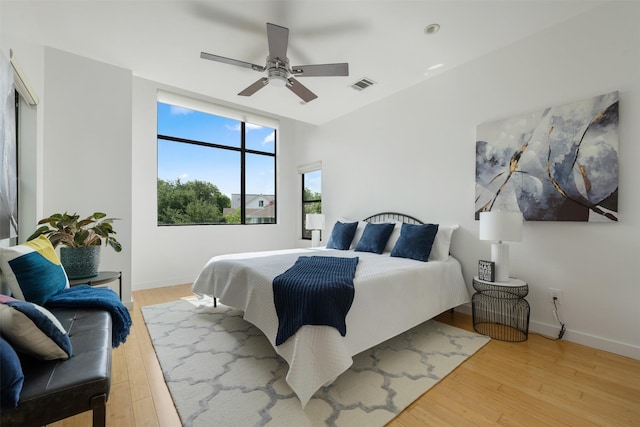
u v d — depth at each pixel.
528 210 2.36
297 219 5.46
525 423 1.33
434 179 3.11
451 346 2.11
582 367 1.81
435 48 2.58
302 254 3.08
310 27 2.27
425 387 1.60
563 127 2.19
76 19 2.18
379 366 1.83
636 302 1.92
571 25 2.19
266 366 1.82
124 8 2.06
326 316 1.53
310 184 5.27
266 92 3.43
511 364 1.86
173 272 4.06
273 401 1.47
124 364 1.85
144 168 3.84
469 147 2.81
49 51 2.59
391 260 2.63
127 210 2.97
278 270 2.13
